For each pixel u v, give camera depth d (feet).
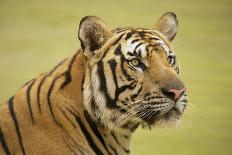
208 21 123.44
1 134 28.78
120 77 28.78
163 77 28.81
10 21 119.55
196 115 75.92
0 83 83.97
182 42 109.91
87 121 29.09
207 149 64.34
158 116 29.12
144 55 29.07
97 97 28.53
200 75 92.43
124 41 29.19
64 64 29.99
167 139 67.51
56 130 28.81
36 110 29.04
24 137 28.68
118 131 29.48
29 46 104.06
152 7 131.23
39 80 29.96
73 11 126.31
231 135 69.56
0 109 29.58
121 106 28.94
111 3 133.90
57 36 110.22
